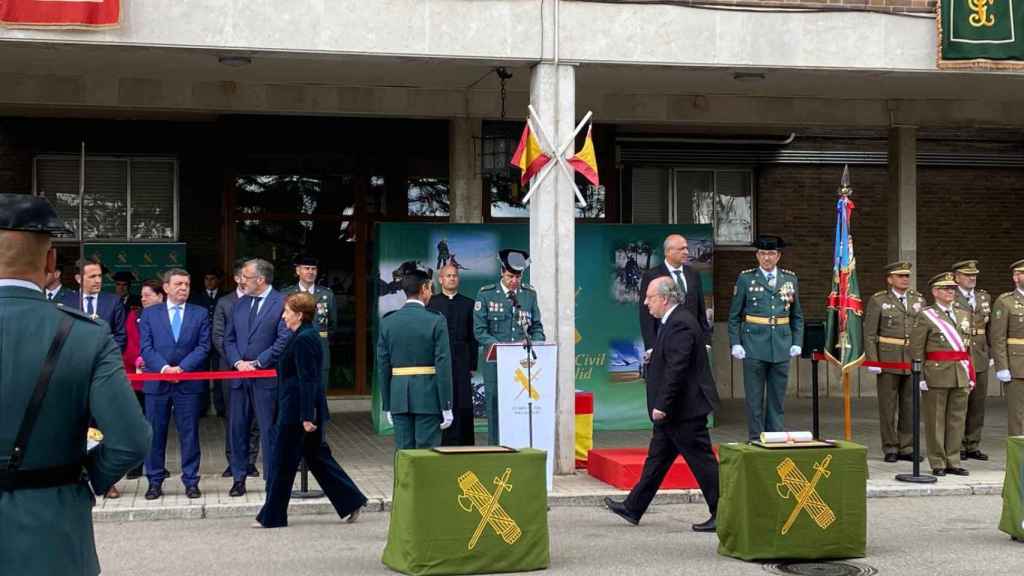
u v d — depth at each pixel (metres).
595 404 16.56
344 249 18.61
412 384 10.20
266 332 11.61
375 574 8.32
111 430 4.35
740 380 20.86
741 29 13.15
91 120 18.20
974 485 12.20
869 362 14.02
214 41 11.93
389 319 10.29
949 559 8.90
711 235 16.95
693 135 20.50
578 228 16.59
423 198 18.75
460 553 8.23
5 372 4.30
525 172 12.85
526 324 12.04
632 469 11.73
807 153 21.17
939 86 15.91
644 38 12.95
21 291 4.43
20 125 17.95
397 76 15.45
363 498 10.31
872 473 13.08
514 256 12.03
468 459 8.30
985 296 14.77
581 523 10.48
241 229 18.22
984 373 14.27
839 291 14.06
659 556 8.98
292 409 9.97
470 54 12.55
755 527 8.73
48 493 4.33
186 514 10.74
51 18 11.52
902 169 18.94
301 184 18.44
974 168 22.02
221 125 17.88
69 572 4.34
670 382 9.67
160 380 11.21
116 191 18.56
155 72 15.02
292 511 10.89
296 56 12.41
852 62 13.38
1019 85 15.79
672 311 9.90
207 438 15.81
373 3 12.31
